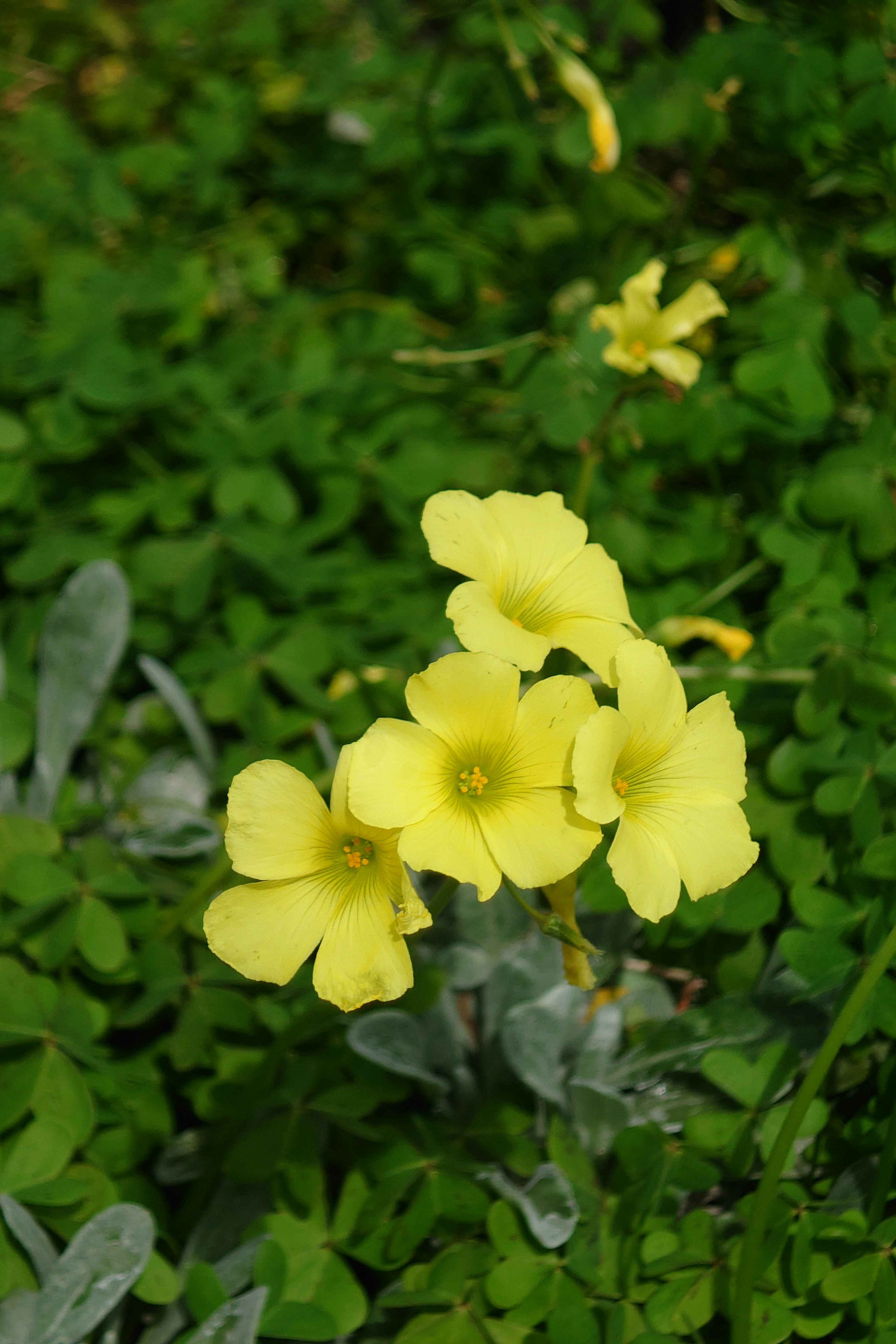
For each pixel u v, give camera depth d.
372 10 0.78
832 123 0.50
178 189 0.70
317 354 0.55
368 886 0.37
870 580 0.47
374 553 0.56
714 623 0.45
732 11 0.52
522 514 0.39
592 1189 0.41
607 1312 0.40
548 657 0.41
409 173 0.64
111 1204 0.41
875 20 0.50
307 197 0.70
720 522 0.50
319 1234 0.41
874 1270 0.39
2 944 0.44
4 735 0.47
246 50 0.76
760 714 0.46
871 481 0.46
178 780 0.48
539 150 0.64
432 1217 0.41
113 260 0.69
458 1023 0.43
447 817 0.37
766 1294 0.40
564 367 0.52
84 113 0.82
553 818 0.37
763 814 0.44
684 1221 0.41
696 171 0.52
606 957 0.44
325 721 0.48
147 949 0.44
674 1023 0.42
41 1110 0.41
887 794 0.44
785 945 0.41
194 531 0.53
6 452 0.54
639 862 0.37
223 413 0.54
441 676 0.36
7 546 0.55
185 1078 0.44
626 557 0.49
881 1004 0.41
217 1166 0.42
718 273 0.52
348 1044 0.43
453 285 0.62
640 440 0.49
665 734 0.37
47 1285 0.39
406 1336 0.40
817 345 0.49
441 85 0.65
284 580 0.50
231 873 0.45
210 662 0.49
